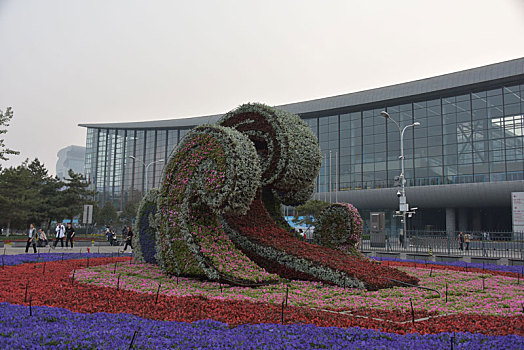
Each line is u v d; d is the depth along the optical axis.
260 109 13.86
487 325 6.32
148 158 77.06
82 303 7.44
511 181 46.00
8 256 17.05
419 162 52.91
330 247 13.84
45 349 4.35
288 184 13.06
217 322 5.95
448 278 12.73
